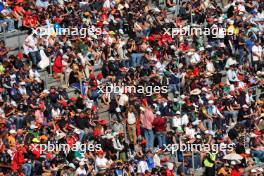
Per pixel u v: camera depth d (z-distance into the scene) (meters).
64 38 130.62
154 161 123.12
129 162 122.25
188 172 124.31
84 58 129.88
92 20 134.38
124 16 136.25
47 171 118.75
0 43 126.44
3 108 121.94
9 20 129.62
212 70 135.50
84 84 127.94
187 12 140.50
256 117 131.50
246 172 125.81
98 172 120.75
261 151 127.69
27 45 127.69
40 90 125.94
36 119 122.06
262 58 140.25
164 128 125.88
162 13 138.88
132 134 125.31
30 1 131.75
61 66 128.00
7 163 117.69
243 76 136.25
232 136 128.50
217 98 131.50
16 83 124.25
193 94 130.75
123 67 131.75
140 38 134.75
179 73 132.25
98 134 123.81
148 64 132.38
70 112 124.00
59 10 132.62
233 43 139.38
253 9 144.12
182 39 137.38
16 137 119.69
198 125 128.00
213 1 142.62
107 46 132.00
